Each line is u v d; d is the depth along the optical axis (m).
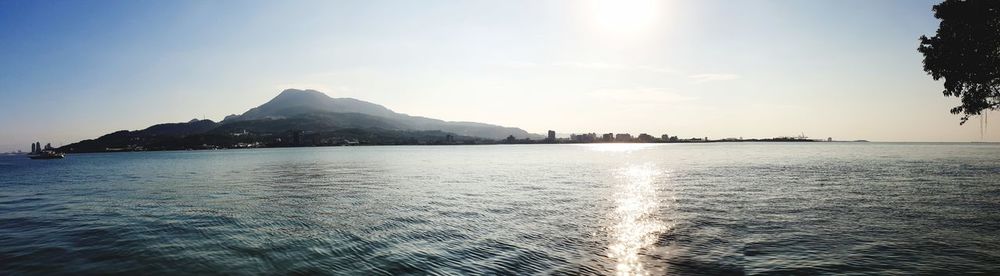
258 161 127.88
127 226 23.75
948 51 44.97
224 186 47.31
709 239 19.55
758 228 21.86
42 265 16.25
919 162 86.12
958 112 50.78
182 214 27.70
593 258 16.66
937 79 48.50
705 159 111.31
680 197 33.97
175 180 57.19
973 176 51.56
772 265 15.64
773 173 59.19
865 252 17.28
